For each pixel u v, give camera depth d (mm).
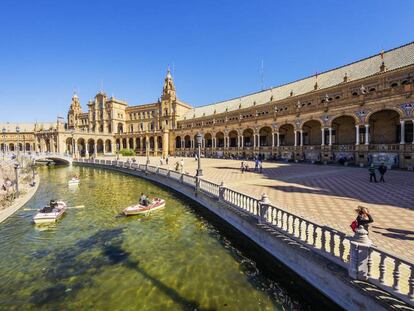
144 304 8016
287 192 17000
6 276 9969
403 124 29875
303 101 48625
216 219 15961
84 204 21406
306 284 7887
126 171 43812
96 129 101250
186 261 10773
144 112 96688
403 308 5246
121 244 12852
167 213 18078
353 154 36125
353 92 39719
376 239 8680
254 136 55969
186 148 76625
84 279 9617
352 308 6273
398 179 21484
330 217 11242
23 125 120438
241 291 8508
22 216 17891
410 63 33250
